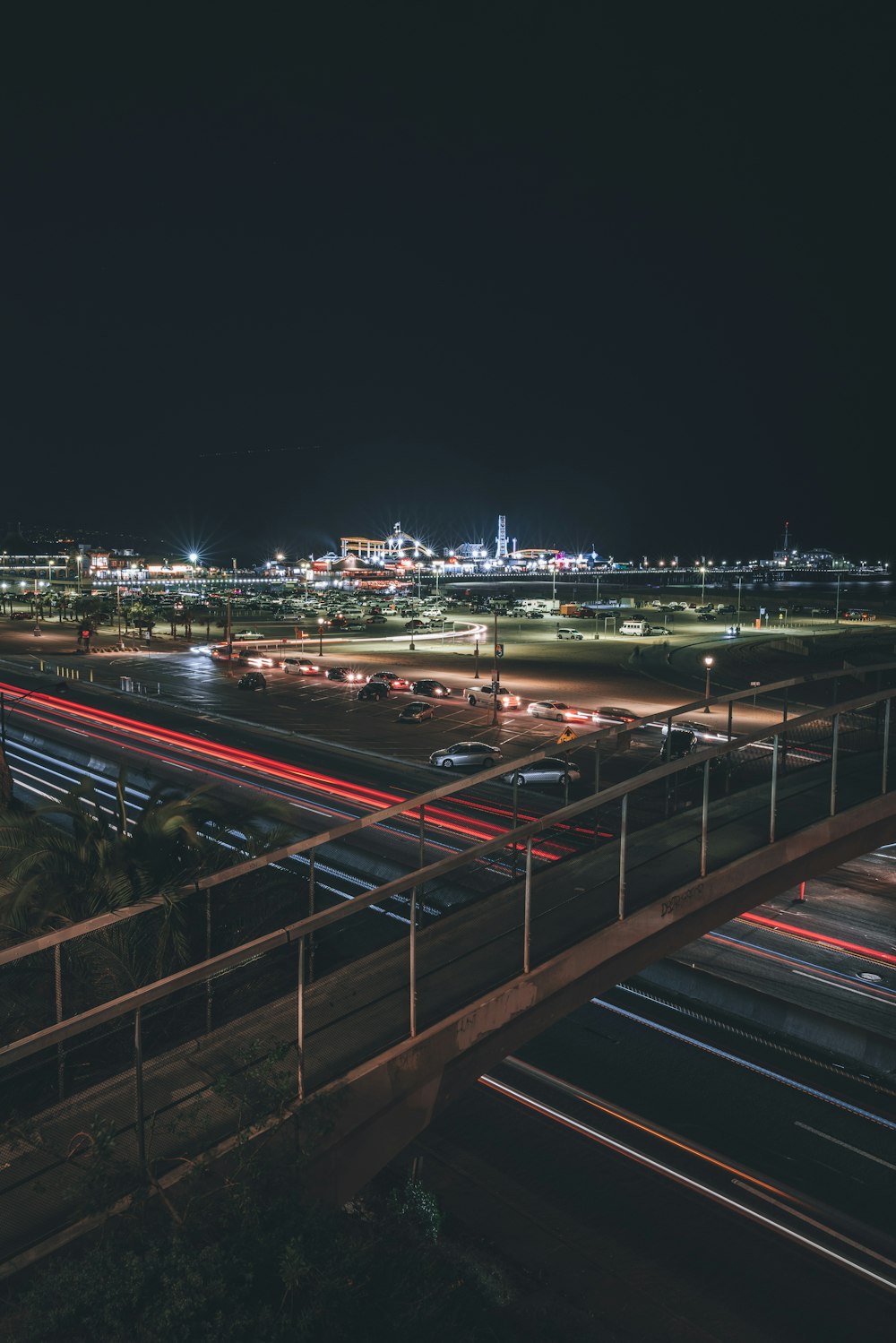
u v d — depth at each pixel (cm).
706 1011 2761
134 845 2341
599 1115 2255
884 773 2703
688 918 2222
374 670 10031
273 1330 962
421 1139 2172
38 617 15912
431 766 5612
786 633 14338
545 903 2128
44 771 5850
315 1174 1443
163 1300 957
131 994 1260
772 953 3030
